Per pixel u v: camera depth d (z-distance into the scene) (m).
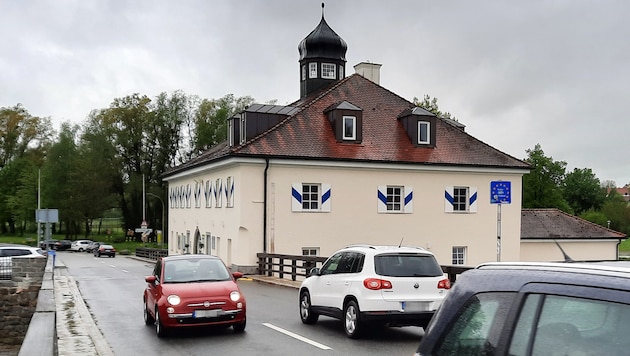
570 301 3.06
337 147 30.48
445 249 32.03
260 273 28.00
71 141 81.31
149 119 72.88
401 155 31.34
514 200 33.75
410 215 31.39
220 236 32.16
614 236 37.34
